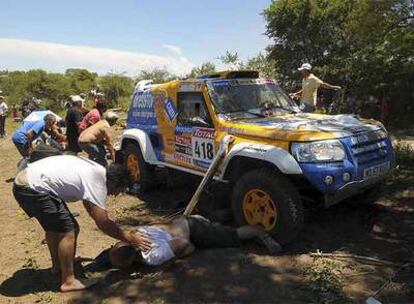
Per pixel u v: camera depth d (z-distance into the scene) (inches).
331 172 206.8
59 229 185.6
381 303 165.6
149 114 310.5
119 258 198.1
